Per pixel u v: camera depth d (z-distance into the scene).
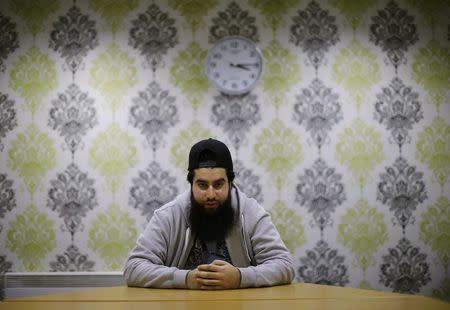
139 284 1.67
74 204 3.06
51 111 3.13
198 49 3.18
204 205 1.84
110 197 3.06
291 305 1.19
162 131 3.11
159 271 1.64
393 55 3.23
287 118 3.14
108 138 3.10
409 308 1.14
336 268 3.05
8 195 3.07
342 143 3.14
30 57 3.17
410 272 3.08
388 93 3.21
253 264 1.96
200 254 1.93
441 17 3.28
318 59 3.20
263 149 3.11
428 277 3.09
